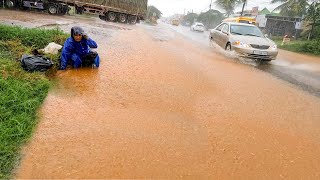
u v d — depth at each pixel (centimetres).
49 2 2177
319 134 466
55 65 648
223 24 1307
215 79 730
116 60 792
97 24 1884
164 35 1878
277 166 367
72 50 652
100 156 347
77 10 2377
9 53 682
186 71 773
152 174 326
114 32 1433
